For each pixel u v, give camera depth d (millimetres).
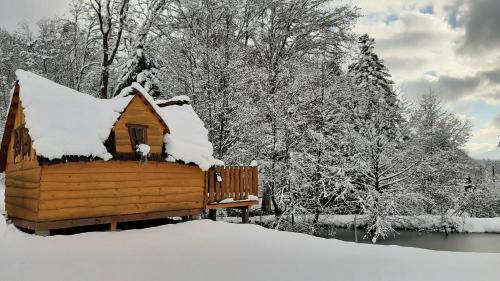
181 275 6715
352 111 24094
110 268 7047
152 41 24438
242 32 25938
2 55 37562
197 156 12617
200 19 22109
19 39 36625
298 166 20016
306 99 21750
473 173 36344
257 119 20766
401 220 23172
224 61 20156
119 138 10867
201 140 13523
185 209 12484
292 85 21812
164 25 24703
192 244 9117
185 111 14742
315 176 21078
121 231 10617
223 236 10109
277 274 6879
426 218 24250
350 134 22609
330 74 24359
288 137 20656
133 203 11148
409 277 6844
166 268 7105
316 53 26531
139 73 21812
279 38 27016
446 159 26250
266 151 21031
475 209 28516
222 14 22875
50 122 9953
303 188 20812
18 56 36562
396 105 23828
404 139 25000
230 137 20719
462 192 24891
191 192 12719
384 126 23609
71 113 10680
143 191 11414
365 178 22203
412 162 23062
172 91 21656
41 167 9547
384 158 22328
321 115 22156
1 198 17812
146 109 11562
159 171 11891
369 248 9227
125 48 26000
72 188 10016
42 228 9523
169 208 12016
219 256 8016
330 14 27859
